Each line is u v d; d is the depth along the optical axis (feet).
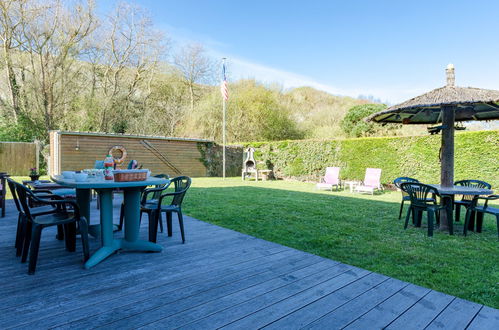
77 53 52.49
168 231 12.87
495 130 27.17
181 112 65.57
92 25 53.01
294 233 13.85
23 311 6.48
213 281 8.24
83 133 38.60
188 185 12.07
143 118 60.95
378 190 33.58
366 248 11.75
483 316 6.63
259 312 6.62
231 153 53.83
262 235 13.44
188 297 7.27
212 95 62.44
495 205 22.70
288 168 45.65
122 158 42.01
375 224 15.96
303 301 7.16
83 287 7.72
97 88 57.52
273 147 47.85
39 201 8.77
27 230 9.40
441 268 9.67
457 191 13.73
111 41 57.52
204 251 10.88
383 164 34.76
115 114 57.93
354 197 26.76
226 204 21.89
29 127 49.37
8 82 48.78
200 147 50.31
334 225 15.58
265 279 8.43
